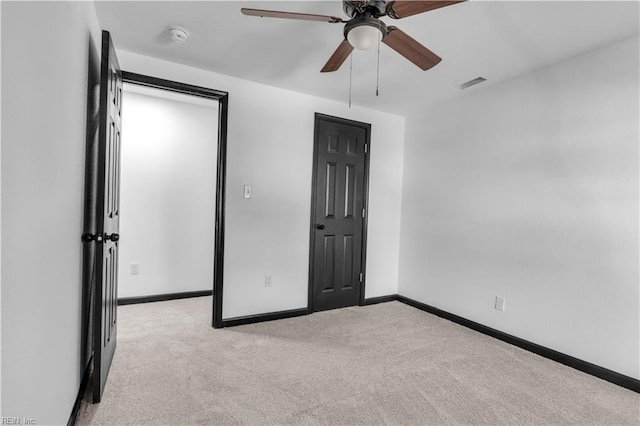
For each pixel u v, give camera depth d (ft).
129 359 7.60
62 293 4.64
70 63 4.83
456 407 6.15
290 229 10.88
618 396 6.69
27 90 3.28
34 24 3.44
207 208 13.23
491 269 9.82
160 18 6.87
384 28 5.38
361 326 10.25
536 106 8.79
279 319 10.68
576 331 7.89
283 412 5.86
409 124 12.99
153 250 12.33
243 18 6.81
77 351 5.70
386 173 12.92
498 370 7.64
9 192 2.89
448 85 10.00
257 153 10.22
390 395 6.48
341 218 11.97
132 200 11.98
